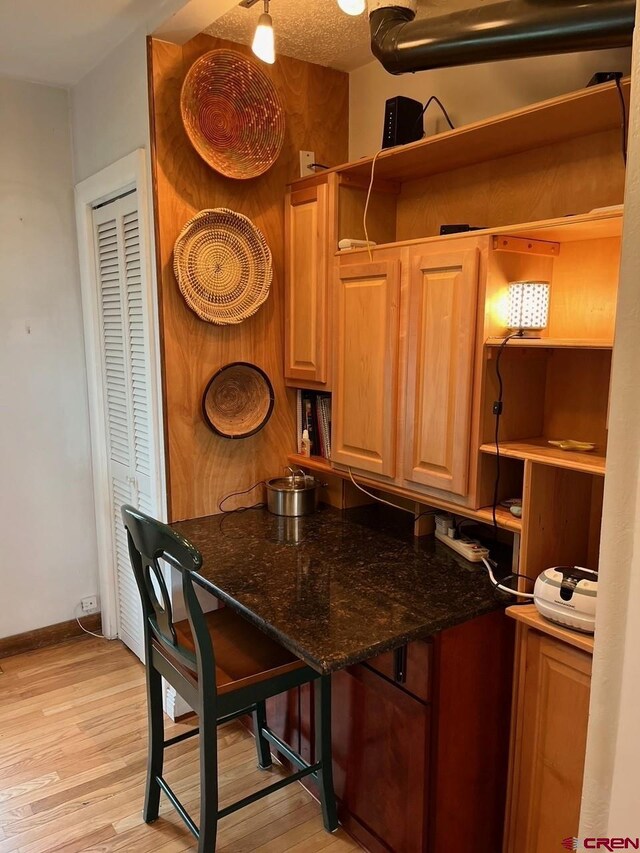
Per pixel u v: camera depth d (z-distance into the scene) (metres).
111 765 2.24
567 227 1.56
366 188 2.32
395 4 1.77
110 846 1.90
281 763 2.27
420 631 1.55
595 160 1.78
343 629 1.55
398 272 1.97
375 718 1.79
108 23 2.16
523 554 1.69
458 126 2.19
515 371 1.82
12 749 2.31
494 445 1.78
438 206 2.26
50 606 3.04
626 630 0.49
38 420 2.90
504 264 1.73
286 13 2.08
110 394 2.83
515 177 1.99
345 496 2.54
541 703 1.60
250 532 2.29
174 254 2.22
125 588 2.95
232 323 2.37
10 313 2.77
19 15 2.10
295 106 2.48
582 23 1.41
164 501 2.40
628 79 1.43
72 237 2.89
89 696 2.65
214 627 1.99
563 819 1.57
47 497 2.97
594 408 1.80
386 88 2.46
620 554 0.49
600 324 1.78
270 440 2.61
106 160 2.54
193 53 2.22
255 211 2.44
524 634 1.64
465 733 1.69
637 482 0.47
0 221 2.70
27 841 1.91
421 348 1.92
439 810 1.68
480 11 1.55
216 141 2.28
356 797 1.90
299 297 2.46
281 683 1.77
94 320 2.84
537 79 1.93
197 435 2.41
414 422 1.97
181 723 2.50
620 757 0.50
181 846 1.90
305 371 2.46
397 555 2.06
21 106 2.69
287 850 1.89
